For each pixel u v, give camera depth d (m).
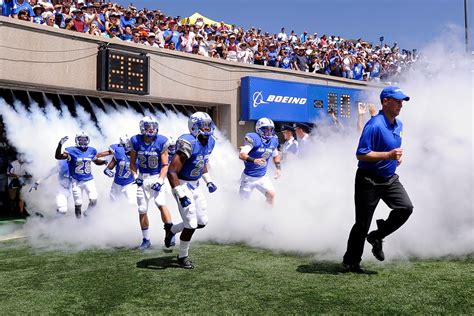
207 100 11.72
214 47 12.99
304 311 3.39
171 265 4.88
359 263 4.44
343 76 15.31
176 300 3.72
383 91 4.27
